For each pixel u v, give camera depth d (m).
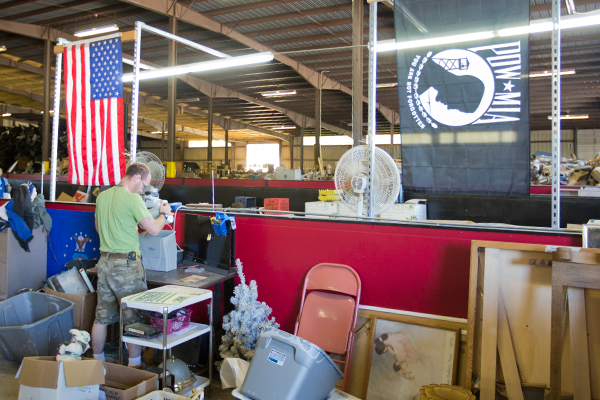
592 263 2.13
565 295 2.23
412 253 2.98
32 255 4.46
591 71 17.02
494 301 2.53
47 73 15.62
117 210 3.04
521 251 2.53
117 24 14.81
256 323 3.13
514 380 2.40
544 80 17.91
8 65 18.80
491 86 3.12
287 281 3.44
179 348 3.34
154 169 4.39
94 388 2.49
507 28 3.04
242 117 32.09
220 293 3.43
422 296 2.93
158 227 3.16
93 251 4.41
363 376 2.95
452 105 3.23
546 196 5.45
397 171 3.44
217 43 16.09
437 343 2.79
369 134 3.55
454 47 3.20
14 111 28.89
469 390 2.40
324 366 2.31
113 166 4.54
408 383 2.77
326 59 17.02
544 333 2.42
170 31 12.80
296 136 40.72
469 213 5.78
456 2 3.18
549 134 30.42
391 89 20.36
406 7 3.33
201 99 25.30
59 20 14.59
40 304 3.59
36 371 2.40
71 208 4.61
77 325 3.52
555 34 2.99
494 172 3.13
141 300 2.72
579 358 2.15
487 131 3.14
